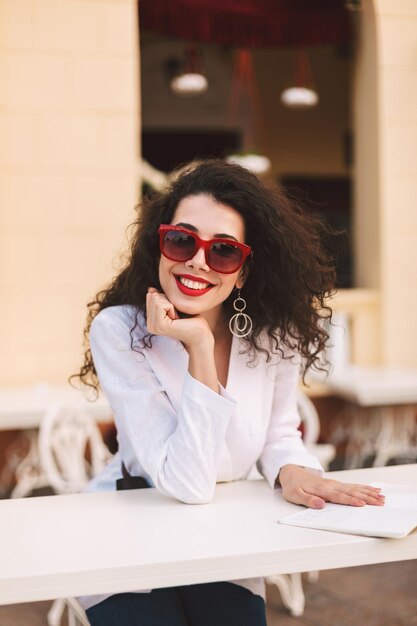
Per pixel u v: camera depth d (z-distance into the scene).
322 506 1.64
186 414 1.66
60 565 1.30
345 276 6.43
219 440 1.67
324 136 10.51
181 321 1.70
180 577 1.32
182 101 9.69
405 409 5.57
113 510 1.64
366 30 5.68
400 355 5.62
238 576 1.35
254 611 1.78
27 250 4.91
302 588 3.42
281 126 10.37
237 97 9.91
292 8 5.69
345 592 3.37
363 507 1.62
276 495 1.77
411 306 5.62
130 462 1.90
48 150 4.92
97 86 4.97
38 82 4.89
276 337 1.94
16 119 4.86
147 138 10.20
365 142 5.79
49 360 4.96
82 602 1.69
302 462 1.84
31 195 4.90
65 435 3.61
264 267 1.91
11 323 4.90
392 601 3.26
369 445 5.65
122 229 5.03
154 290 1.74
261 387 1.93
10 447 4.93
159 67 9.15
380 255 5.60
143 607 1.63
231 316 1.95
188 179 1.84
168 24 5.42
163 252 1.74
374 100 5.60
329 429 5.70
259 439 1.90
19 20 4.84
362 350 5.65
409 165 5.59
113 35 4.98
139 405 1.74
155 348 1.83
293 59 9.76
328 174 10.70
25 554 1.36
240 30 5.63
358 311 5.63
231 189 1.81
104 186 5.00
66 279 4.97
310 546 1.39
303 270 1.93
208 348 1.70
